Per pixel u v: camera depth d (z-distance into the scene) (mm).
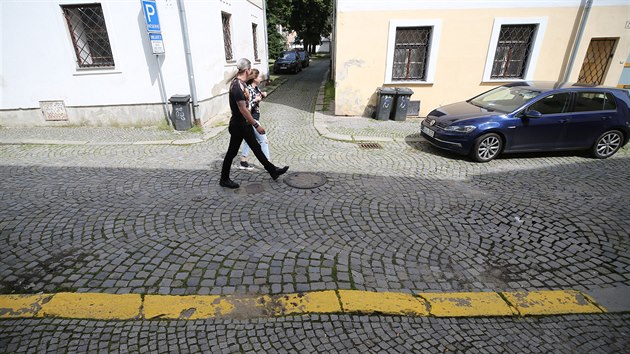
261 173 5484
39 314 2564
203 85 8844
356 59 9344
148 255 3277
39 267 3074
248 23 13008
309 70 26359
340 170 5699
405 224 3967
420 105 9750
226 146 7039
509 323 2631
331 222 3969
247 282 2945
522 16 8648
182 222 3891
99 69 8047
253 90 5051
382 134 8102
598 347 2424
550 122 6203
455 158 6523
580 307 2785
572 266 3293
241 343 2377
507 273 3178
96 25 7859
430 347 2393
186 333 2447
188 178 5215
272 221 3955
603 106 6438
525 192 4938
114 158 6168
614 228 3939
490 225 3986
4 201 4332
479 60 9133
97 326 2486
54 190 4695
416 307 2736
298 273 3078
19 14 7535
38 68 8031
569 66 9078
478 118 6160
